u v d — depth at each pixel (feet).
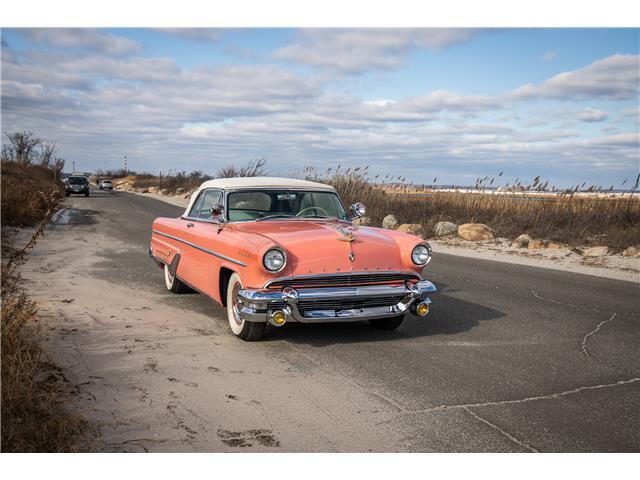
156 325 19.48
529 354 17.12
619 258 39.14
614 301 25.36
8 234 44.78
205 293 20.54
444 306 23.86
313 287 16.74
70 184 129.90
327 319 16.67
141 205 97.55
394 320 19.13
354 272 16.99
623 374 15.40
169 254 24.52
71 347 16.47
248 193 20.59
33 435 10.43
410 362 16.12
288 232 17.95
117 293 24.77
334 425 11.86
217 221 19.97
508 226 53.11
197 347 17.08
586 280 30.96
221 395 13.33
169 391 13.44
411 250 17.71
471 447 11.01
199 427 11.59
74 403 12.42
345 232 17.63
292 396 13.39
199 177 166.61
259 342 17.84
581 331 20.02
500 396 13.64
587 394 13.88
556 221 52.21
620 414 12.71
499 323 20.98
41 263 32.24
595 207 54.39
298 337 18.48
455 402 13.21
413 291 17.54
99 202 104.58
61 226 54.65
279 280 16.28
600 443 11.30
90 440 10.80
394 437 11.37
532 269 34.86
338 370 15.31
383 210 64.28
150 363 15.40
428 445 11.06
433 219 58.90
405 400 13.28
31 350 14.56
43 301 22.33
